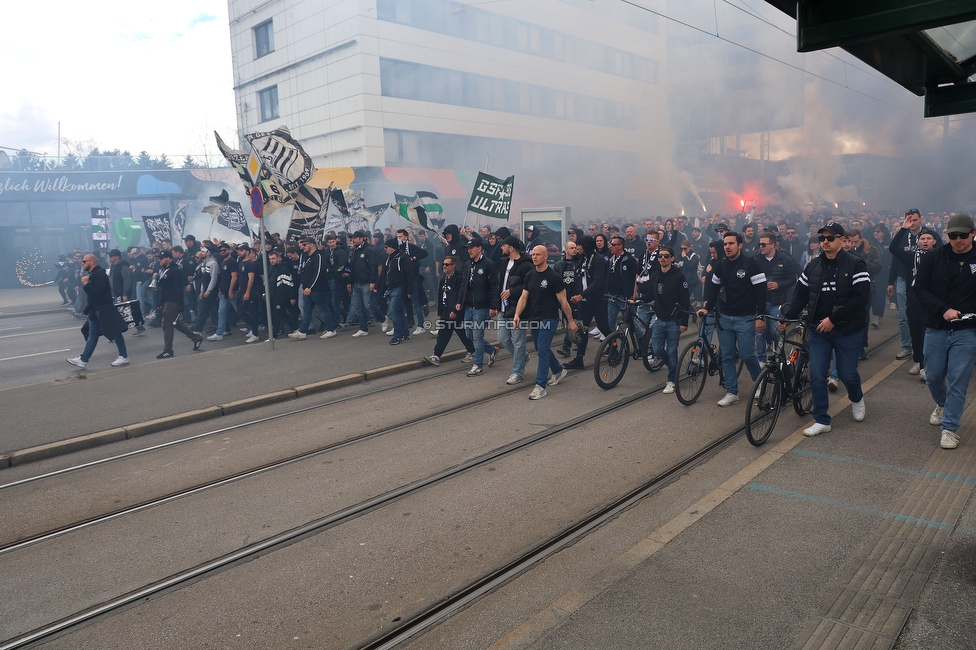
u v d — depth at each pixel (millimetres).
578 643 2891
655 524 4129
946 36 3580
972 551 3508
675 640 2877
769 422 5566
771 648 2791
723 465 5070
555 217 13125
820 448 5285
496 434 6027
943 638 2781
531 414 6621
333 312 12469
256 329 11750
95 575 3828
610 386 7531
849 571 3395
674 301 7035
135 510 4711
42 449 6023
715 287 6602
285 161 12695
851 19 2930
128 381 8492
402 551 3943
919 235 7246
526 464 5250
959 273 4977
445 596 3436
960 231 4848
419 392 7766
